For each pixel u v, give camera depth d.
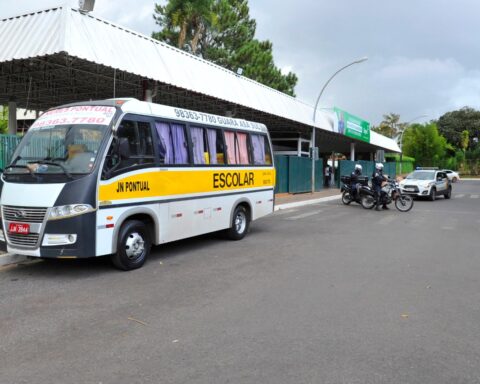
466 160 81.12
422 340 4.69
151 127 8.05
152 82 15.21
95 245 6.92
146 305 5.78
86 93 19.27
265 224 14.05
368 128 41.25
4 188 7.20
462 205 22.42
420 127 77.56
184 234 8.90
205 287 6.65
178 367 4.02
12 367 4.02
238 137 10.81
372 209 19.55
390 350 4.43
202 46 35.00
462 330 4.99
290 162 26.11
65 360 4.16
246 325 5.08
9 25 12.14
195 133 9.28
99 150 7.05
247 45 35.66
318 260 8.62
